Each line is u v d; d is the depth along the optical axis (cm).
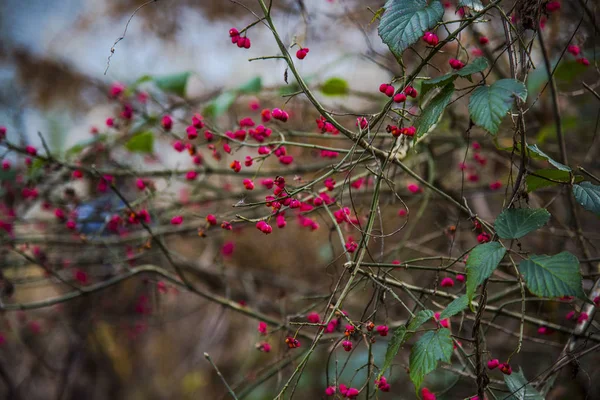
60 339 390
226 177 346
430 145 265
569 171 145
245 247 408
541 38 199
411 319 156
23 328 359
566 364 173
